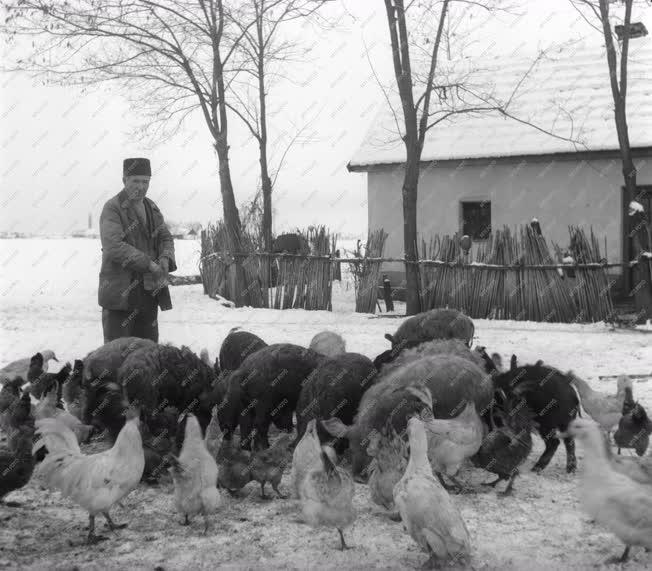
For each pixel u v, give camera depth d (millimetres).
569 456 7281
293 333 12781
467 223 17984
